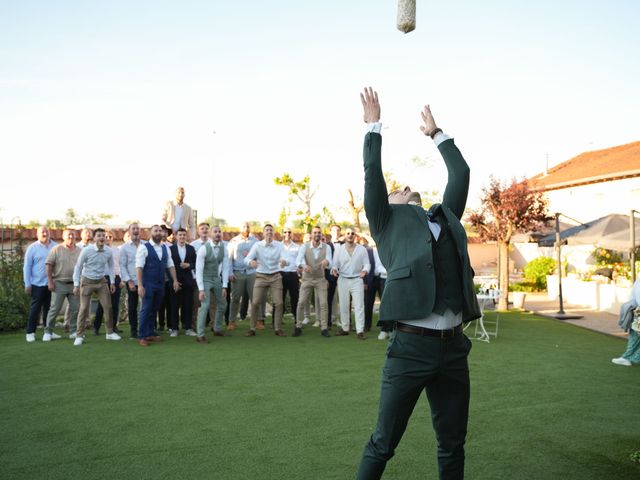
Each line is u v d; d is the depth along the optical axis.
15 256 10.66
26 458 3.55
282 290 9.08
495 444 3.84
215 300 9.24
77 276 7.95
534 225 13.86
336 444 3.82
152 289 8.00
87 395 5.12
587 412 4.64
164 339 8.56
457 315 2.53
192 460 3.52
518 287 18.91
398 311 2.43
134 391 5.28
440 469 2.61
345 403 4.86
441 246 2.53
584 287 14.39
